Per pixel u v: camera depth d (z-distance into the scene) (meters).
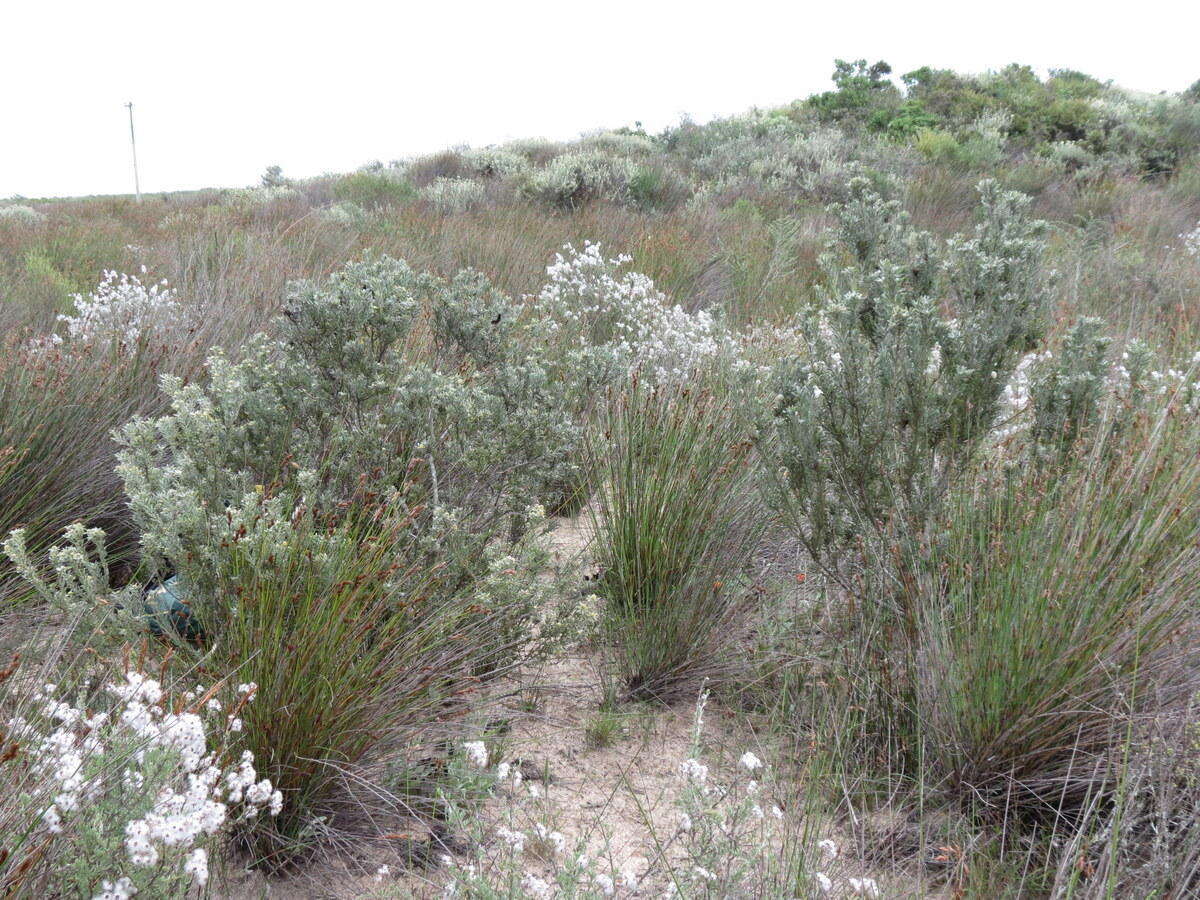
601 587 3.66
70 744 1.75
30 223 13.00
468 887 1.98
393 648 2.64
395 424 3.36
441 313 3.97
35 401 3.73
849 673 2.98
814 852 2.17
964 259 3.40
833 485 3.43
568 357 4.49
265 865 2.24
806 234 10.95
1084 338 3.42
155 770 1.71
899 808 2.58
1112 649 2.60
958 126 19.45
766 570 3.80
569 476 4.14
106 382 4.19
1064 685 2.58
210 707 2.10
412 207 13.38
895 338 3.31
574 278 6.79
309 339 3.37
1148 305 7.40
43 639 2.70
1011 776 2.52
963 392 3.28
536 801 2.32
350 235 9.98
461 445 3.46
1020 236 3.42
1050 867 2.36
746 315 8.23
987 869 2.32
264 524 2.58
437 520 3.00
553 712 3.08
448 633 2.84
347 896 2.19
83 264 8.76
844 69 22.94
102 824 1.69
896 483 3.36
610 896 2.00
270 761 2.27
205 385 4.48
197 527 2.65
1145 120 20.05
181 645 2.57
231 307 5.77
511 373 3.71
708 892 2.01
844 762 2.62
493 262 8.59
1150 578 2.74
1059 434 3.40
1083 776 2.54
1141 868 2.13
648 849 2.40
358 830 2.42
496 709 2.95
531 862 2.34
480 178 16.88
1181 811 2.21
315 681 2.32
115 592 2.61
